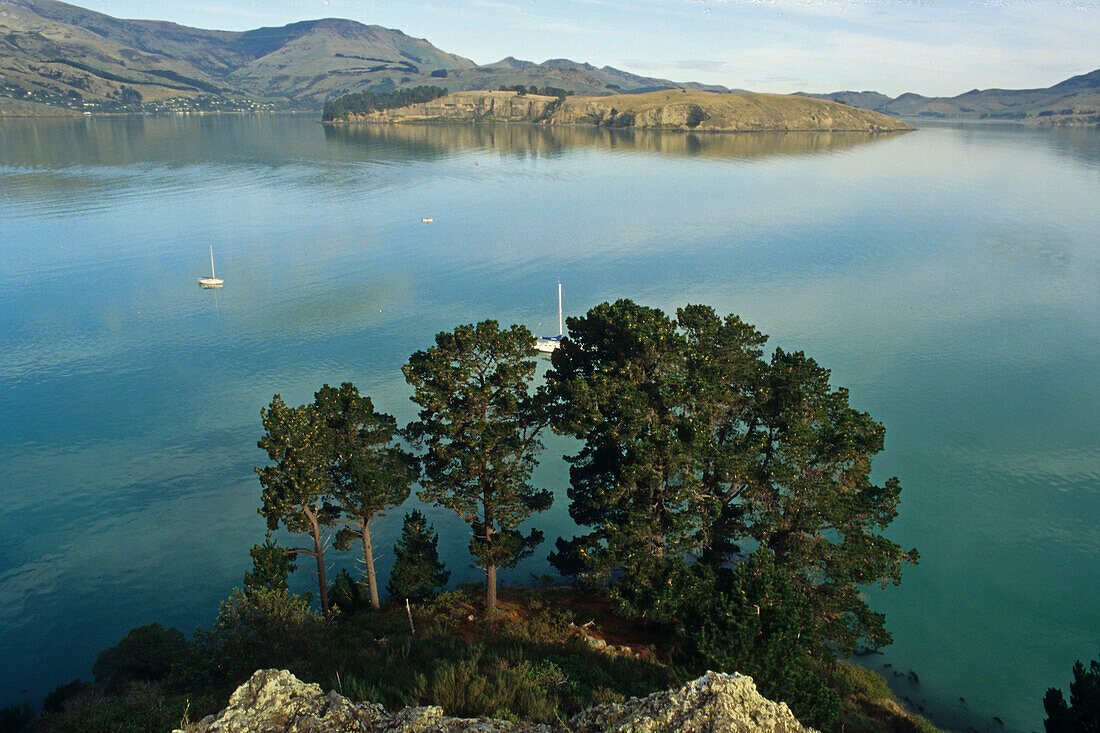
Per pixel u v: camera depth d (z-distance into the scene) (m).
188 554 55.78
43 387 84.62
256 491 64.12
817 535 37.88
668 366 39.34
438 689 18.98
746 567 25.56
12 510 61.12
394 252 145.00
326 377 86.12
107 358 92.88
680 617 37.31
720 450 37.62
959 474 63.00
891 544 37.62
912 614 47.38
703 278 124.31
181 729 15.16
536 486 64.88
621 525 39.28
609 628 38.59
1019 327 98.12
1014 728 37.97
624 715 16.08
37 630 48.03
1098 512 57.69
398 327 102.69
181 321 105.69
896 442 68.12
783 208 187.12
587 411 38.19
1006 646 44.44
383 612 39.88
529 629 36.47
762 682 23.06
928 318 102.00
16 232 156.38
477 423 37.59
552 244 151.38
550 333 99.62
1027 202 190.75
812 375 39.62
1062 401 76.00
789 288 117.50
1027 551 53.38
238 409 78.88
